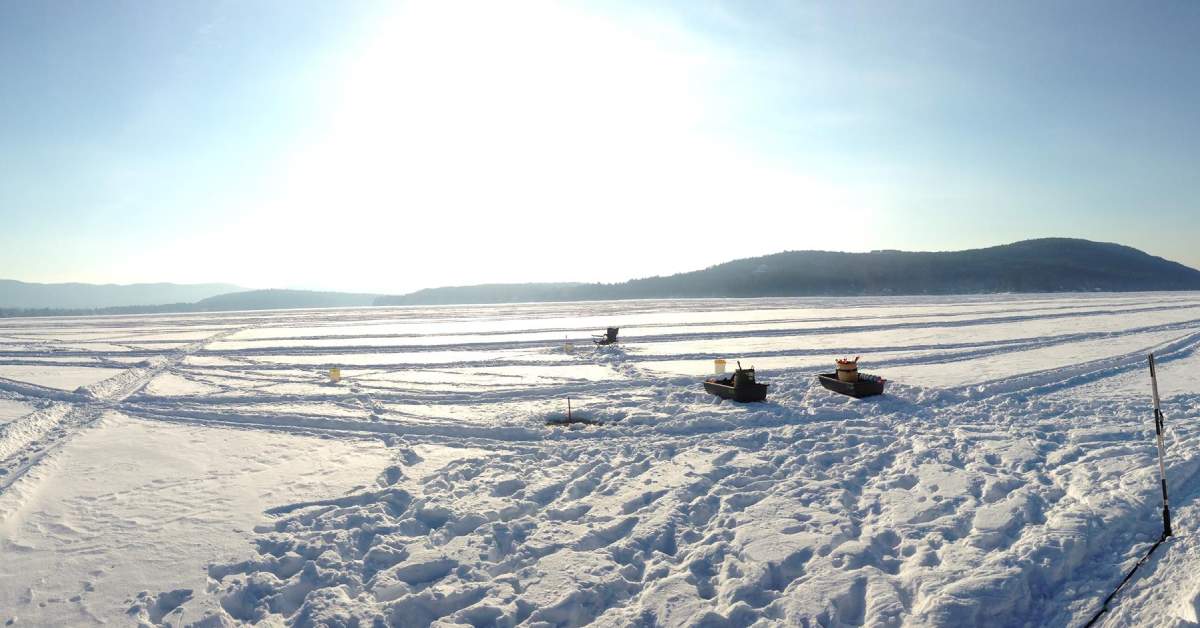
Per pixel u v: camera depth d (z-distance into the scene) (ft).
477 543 25.22
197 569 23.52
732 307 258.16
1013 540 23.17
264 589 22.02
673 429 44.50
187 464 38.42
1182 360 70.38
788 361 79.10
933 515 26.12
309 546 25.13
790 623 18.48
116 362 96.94
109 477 35.83
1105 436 37.19
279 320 225.97
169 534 26.96
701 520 27.48
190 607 20.61
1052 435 38.11
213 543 25.88
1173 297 281.13
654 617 19.26
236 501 31.14
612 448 39.60
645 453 37.86
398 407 55.62
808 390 54.95
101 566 23.94
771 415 46.47
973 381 59.06
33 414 56.90
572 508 28.76
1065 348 86.22
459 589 21.36
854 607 19.56
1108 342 92.17
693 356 85.87
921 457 34.63
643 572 22.71
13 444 45.91
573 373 72.49
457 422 48.60
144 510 30.12
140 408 58.70
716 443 39.63
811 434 41.01
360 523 27.81
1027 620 18.44
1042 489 28.22
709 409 49.26
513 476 34.06
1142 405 45.50
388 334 141.38
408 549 24.97
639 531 25.79
